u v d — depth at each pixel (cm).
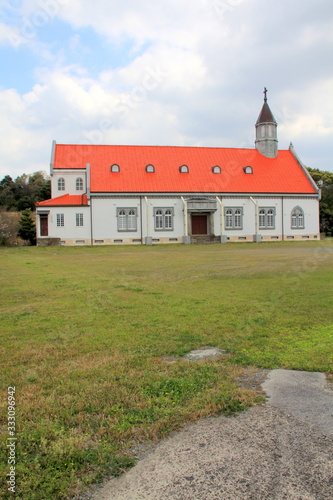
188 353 793
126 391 606
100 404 564
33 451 458
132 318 1079
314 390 614
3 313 1155
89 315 1122
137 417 528
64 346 835
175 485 405
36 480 408
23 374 680
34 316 1115
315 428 506
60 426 507
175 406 559
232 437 488
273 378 661
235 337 886
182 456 452
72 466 432
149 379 651
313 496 386
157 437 490
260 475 418
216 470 427
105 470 428
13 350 812
